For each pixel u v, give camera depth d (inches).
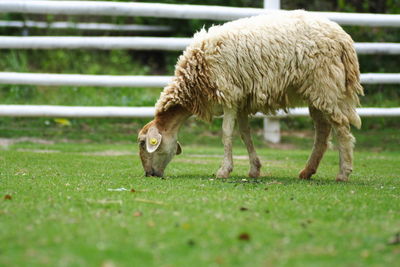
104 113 596.1
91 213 233.8
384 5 917.2
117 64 883.4
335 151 609.0
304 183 343.0
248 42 350.9
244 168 447.2
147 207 247.8
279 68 351.9
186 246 186.9
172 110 370.9
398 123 724.0
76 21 939.3
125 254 177.6
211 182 337.1
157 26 901.8
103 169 409.4
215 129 689.0
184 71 362.6
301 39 351.9
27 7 572.4
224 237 197.9
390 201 275.4
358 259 175.2
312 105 362.6
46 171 386.0
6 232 201.3
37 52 877.2
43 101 740.0
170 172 410.0
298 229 211.2
